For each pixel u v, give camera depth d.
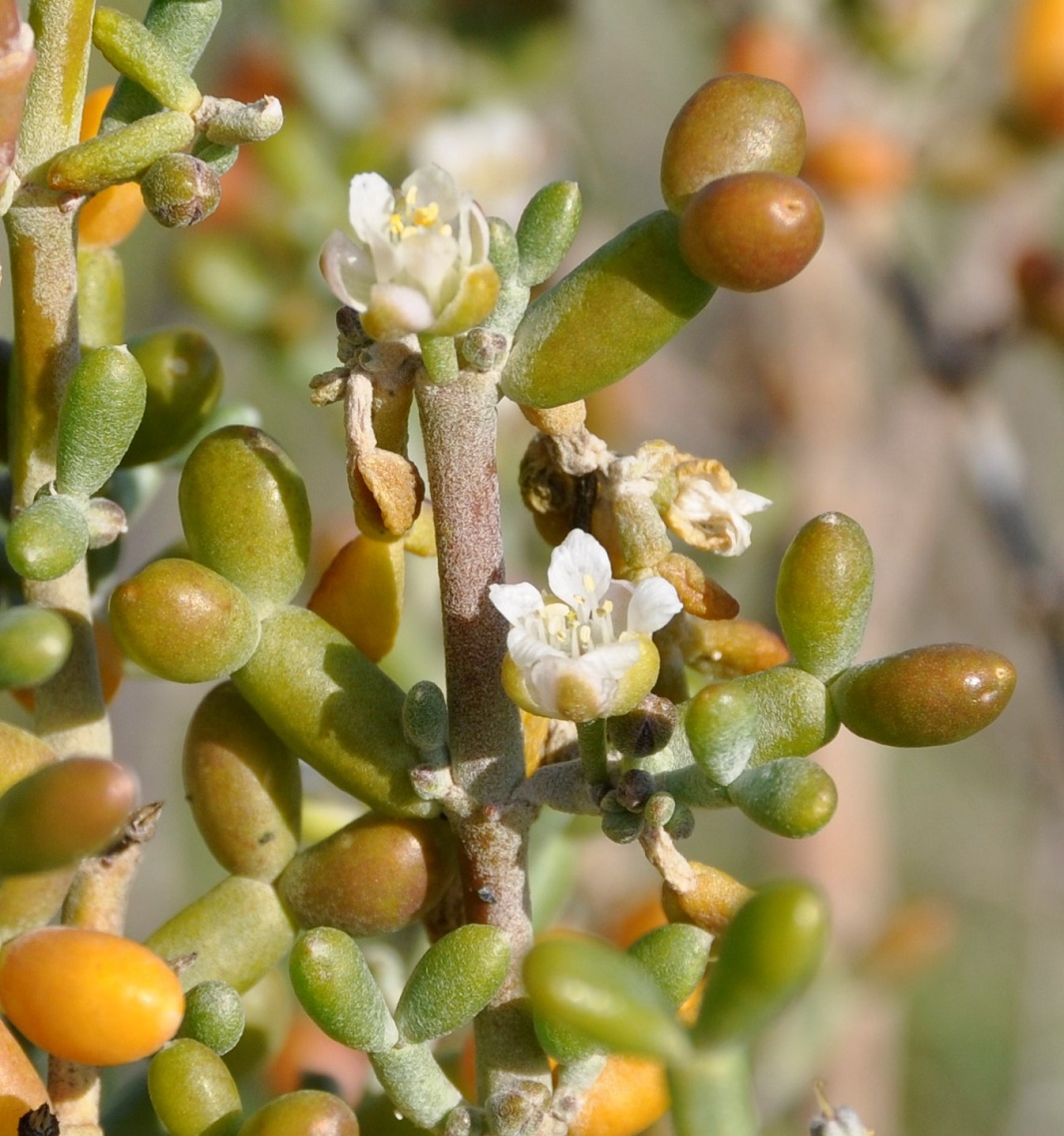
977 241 0.35
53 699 0.20
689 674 0.21
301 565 0.19
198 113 0.19
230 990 0.19
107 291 0.21
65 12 0.19
